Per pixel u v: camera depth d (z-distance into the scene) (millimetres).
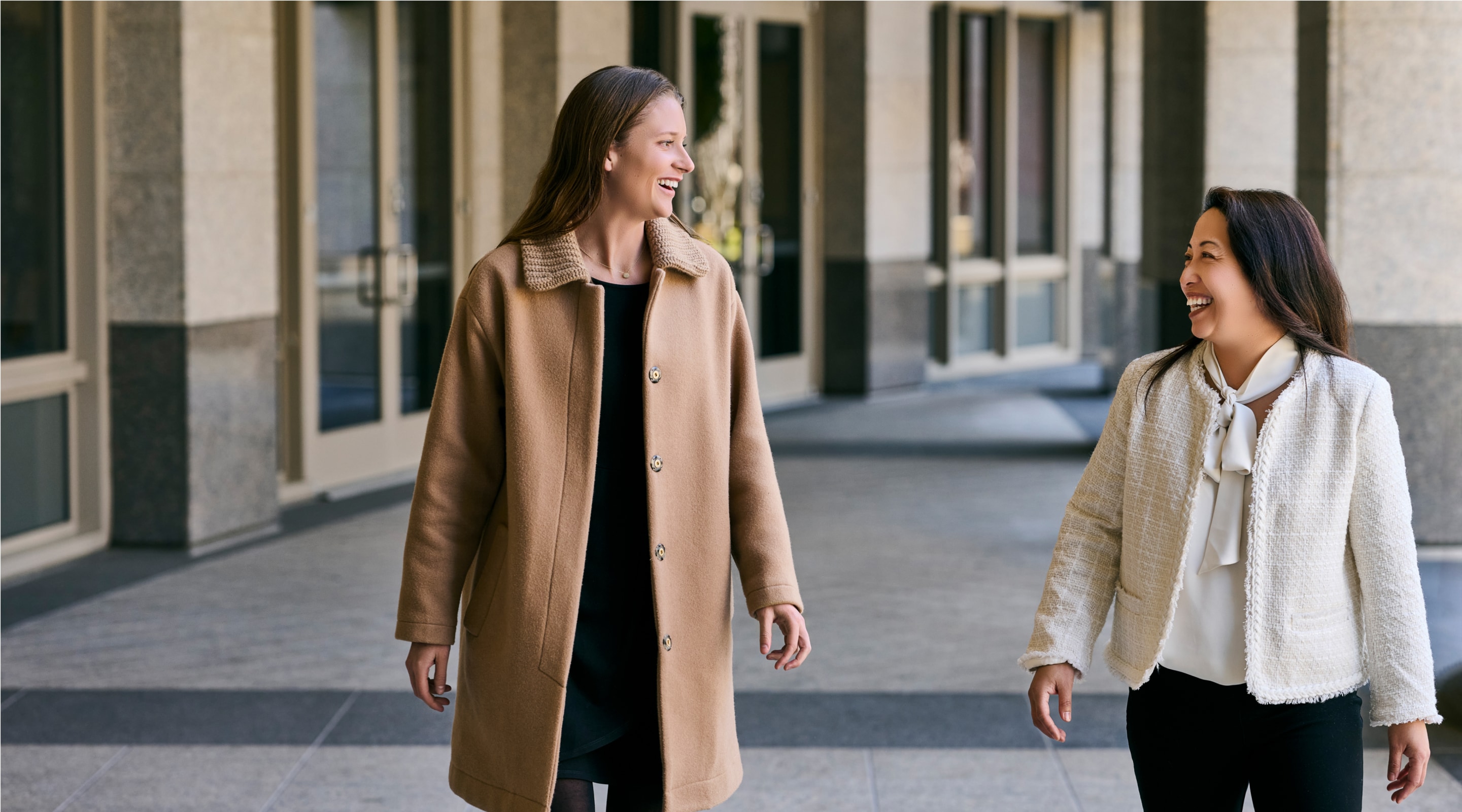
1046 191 14492
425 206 8836
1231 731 2168
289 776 3889
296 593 5945
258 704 4516
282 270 7941
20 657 5031
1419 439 6320
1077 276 14594
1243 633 2150
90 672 4863
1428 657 2123
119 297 6547
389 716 4410
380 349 8586
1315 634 2137
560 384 2295
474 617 2338
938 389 12805
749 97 11398
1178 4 9781
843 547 6887
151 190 6469
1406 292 6258
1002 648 5195
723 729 2391
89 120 6414
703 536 2348
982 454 9484
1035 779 3877
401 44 8562
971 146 13656
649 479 2295
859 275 11992
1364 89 6207
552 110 9148
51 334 6434
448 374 2336
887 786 3822
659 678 2297
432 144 8859
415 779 3873
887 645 5242
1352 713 2172
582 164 2307
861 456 9422
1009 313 14070
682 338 2355
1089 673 4852
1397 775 2168
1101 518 2336
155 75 6395
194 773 3906
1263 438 2141
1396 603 2123
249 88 6797
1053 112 14367
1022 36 14008
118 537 6699
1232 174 9117
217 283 6688
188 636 5305
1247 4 8984
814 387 12234
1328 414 2139
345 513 7648
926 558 6660
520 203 9266
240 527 6965
